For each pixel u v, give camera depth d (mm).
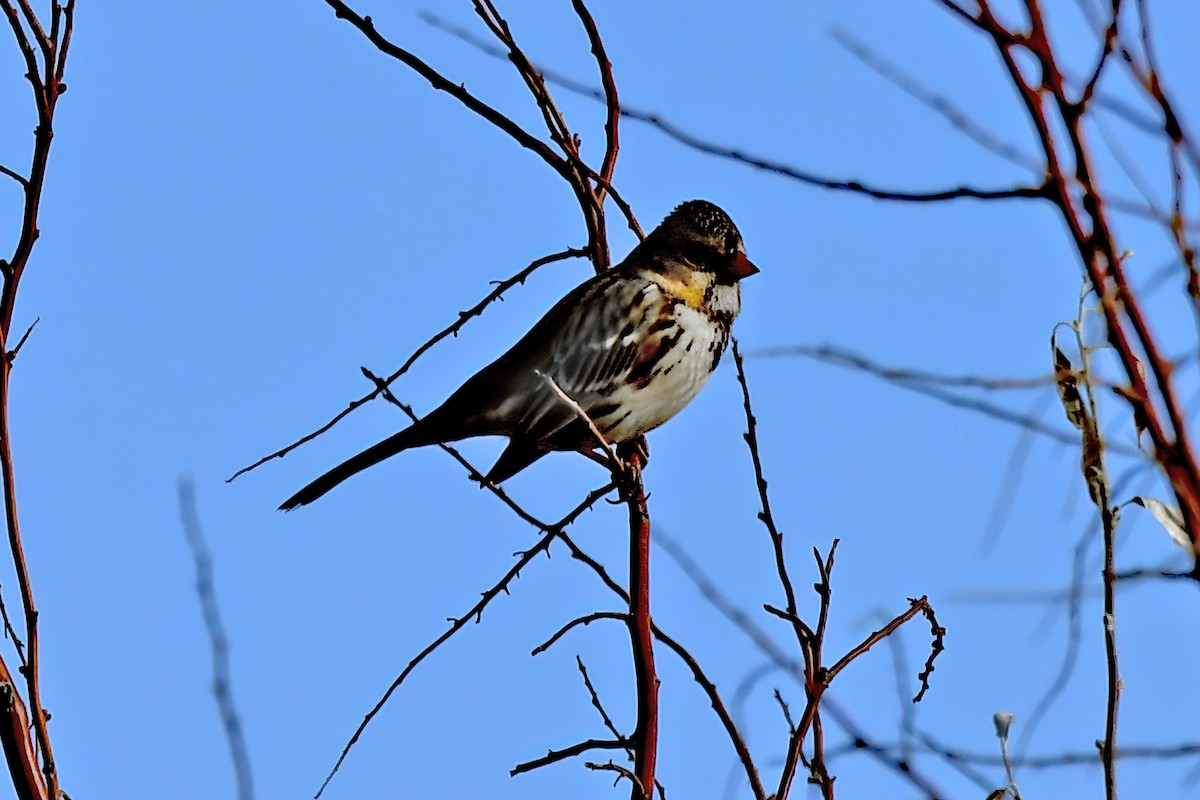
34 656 6883
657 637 8117
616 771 7355
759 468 7773
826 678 7242
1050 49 5277
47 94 7613
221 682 7293
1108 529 5832
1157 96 5254
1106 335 5465
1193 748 6398
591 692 8164
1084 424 5922
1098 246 5270
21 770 6695
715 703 7656
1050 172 5312
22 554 7023
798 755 7102
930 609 7453
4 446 7082
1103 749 5863
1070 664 6273
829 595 7363
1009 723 6340
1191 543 5289
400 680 7988
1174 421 5199
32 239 7480
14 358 7312
